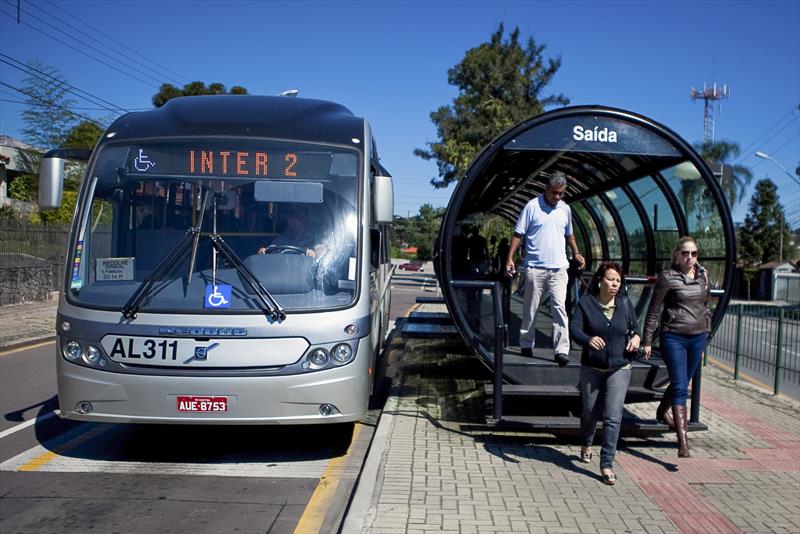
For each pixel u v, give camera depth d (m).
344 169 6.52
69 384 5.88
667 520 4.98
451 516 4.97
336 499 5.52
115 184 6.30
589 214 12.68
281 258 6.14
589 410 5.99
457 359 11.95
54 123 34.19
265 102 7.23
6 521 4.95
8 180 33.88
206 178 6.33
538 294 7.54
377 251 6.84
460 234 14.49
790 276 45.69
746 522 4.97
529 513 5.06
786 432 7.48
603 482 5.75
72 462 6.35
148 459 6.47
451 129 39.22
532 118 6.93
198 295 5.93
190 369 5.78
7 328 15.20
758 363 10.46
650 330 6.43
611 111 6.96
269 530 4.89
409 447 6.63
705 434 7.33
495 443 6.82
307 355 5.88
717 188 7.03
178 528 4.89
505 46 39.88
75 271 6.11
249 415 5.79
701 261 8.00
